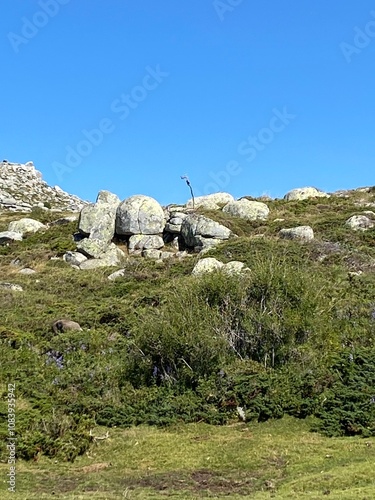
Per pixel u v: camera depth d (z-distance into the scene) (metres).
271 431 12.60
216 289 16.14
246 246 27.77
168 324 15.21
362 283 21.02
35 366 16.64
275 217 35.09
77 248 31.20
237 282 16.38
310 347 14.95
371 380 13.63
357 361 14.49
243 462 11.02
